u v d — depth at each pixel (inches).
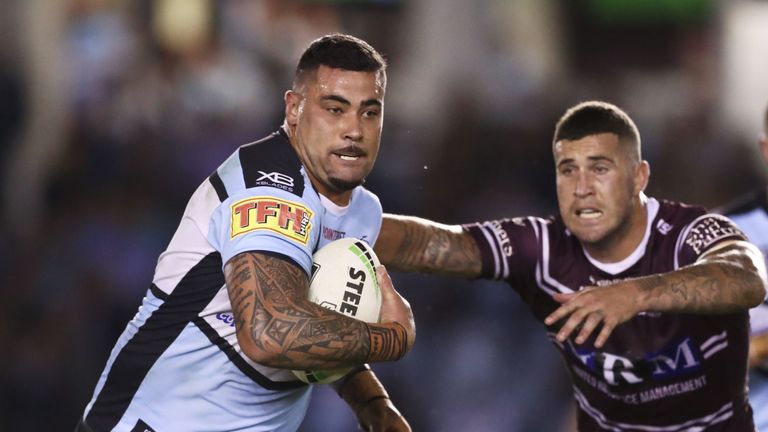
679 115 1806.1
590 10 1940.2
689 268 647.8
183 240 631.8
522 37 1898.4
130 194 1635.1
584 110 714.8
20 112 1801.2
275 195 607.8
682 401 733.3
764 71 1920.5
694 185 1672.0
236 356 628.7
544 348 1391.5
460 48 1852.9
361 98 617.9
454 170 1627.7
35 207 1733.5
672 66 1957.4
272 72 1833.2
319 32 1879.9
